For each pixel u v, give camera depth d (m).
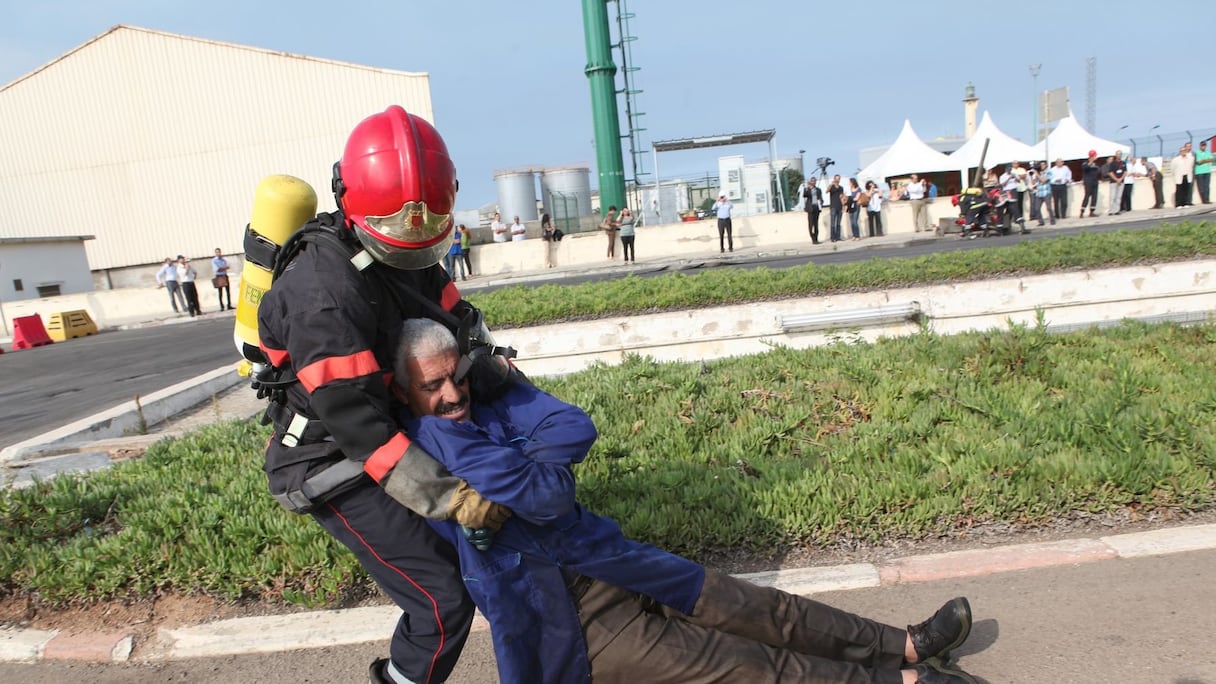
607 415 5.65
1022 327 6.61
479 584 2.35
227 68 32.38
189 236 33.66
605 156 28.23
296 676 3.27
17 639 3.65
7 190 34.06
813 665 2.57
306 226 2.42
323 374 2.19
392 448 2.23
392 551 2.43
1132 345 6.30
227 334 17.30
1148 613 3.17
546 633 2.42
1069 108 23.03
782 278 9.82
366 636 3.45
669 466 4.64
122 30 32.56
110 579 3.83
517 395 2.68
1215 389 4.98
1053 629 3.14
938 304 8.41
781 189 34.56
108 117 33.28
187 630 3.62
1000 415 4.85
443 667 2.55
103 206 33.81
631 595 2.58
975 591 3.46
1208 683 2.75
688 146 34.97
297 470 2.44
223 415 7.96
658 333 8.60
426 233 2.33
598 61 27.75
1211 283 8.40
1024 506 3.90
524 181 35.88
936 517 3.90
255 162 32.84
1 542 4.18
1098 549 3.63
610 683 2.52
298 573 3.77
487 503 2.28
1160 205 23.72
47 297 27.50
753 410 5.50
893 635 2.78
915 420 4.92
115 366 13.70
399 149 2.26
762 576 3.66
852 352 6.69
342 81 31.97
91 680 3.39
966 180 29.75
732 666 2.48
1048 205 21.50
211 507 4.28
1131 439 4.25
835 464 4.48
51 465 6.14
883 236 24.66
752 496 4.07
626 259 24.27
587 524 2.54
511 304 9.67
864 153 39.66
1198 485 3.87
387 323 2.45
